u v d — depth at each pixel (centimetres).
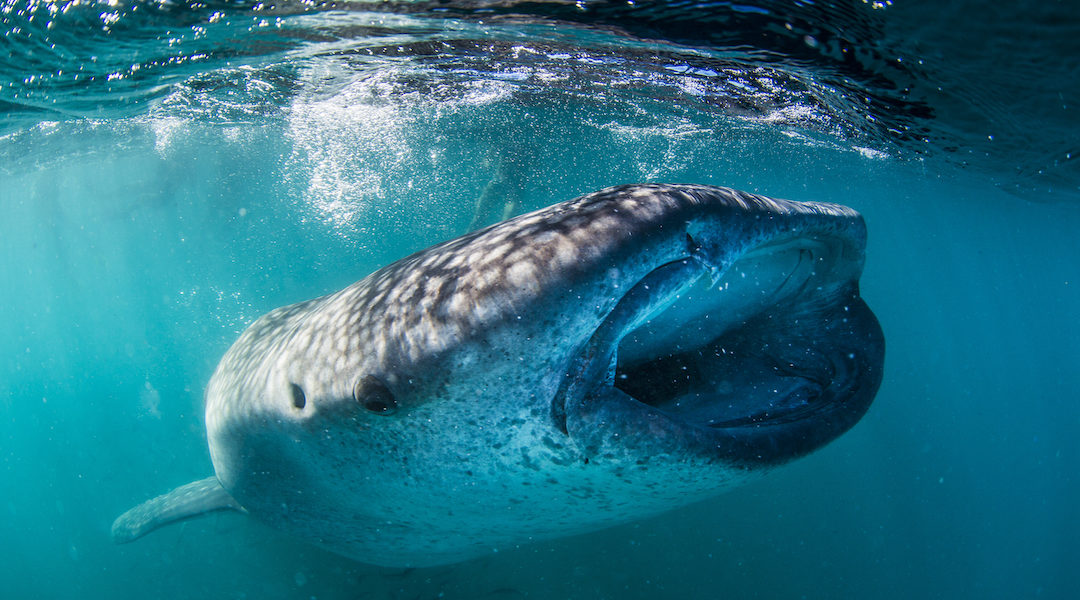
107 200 2109
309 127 1241
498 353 175
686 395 257
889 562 840
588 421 183
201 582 595
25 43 539
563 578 563
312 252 3812
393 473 225
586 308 171
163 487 988
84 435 1220
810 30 454
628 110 1055
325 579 553
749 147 1362
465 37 582
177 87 800
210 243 3341
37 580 739
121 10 485
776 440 213
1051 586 1066
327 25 534
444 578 539
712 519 725
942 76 515
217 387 303
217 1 473
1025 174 1092
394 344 186
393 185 1958
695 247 188
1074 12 352
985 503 1295
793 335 272
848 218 244
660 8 450
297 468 259
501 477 209
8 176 1580
